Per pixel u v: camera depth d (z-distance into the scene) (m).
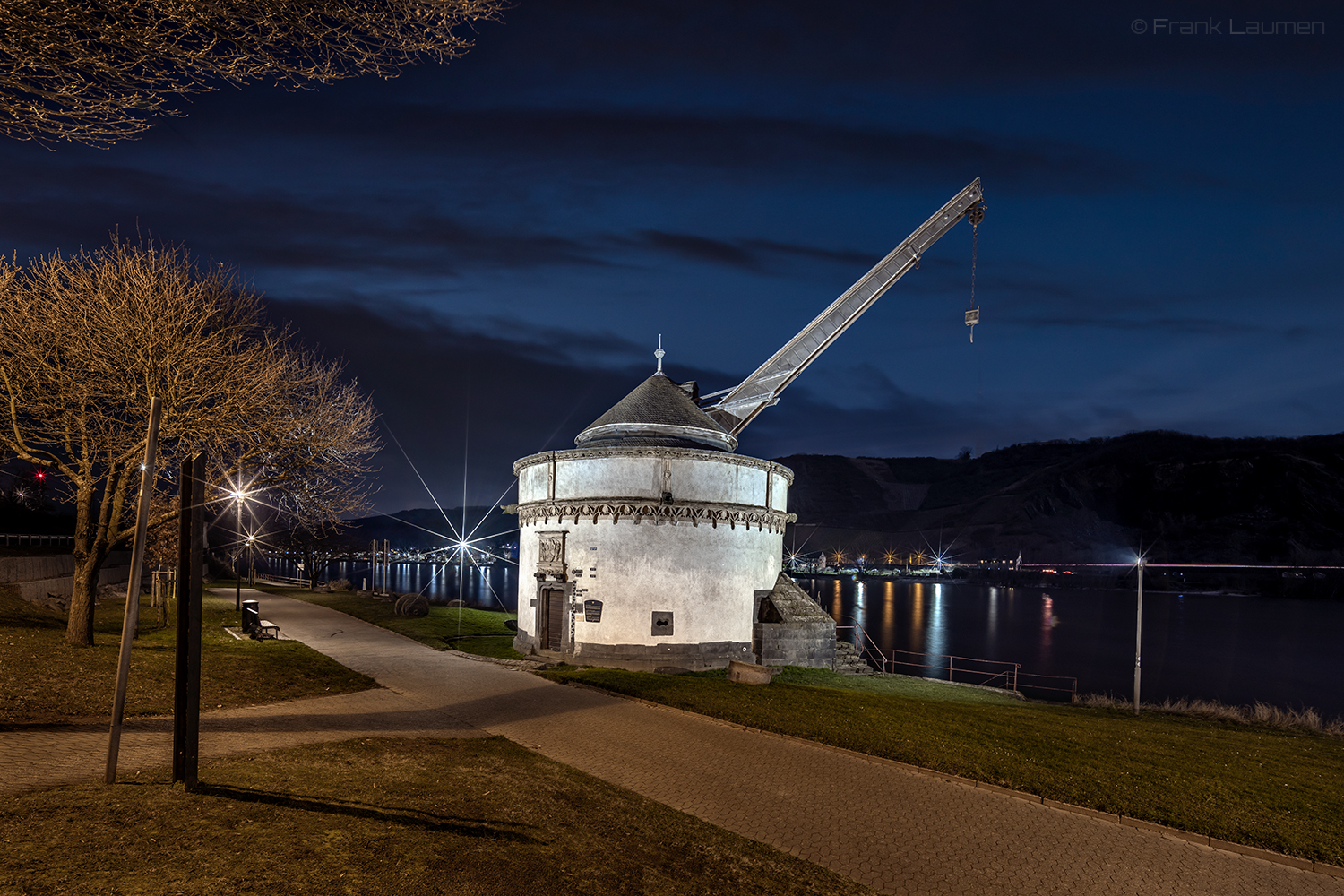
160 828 10.05
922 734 20.27
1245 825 14.72
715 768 17.12
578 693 24.44
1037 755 18.80
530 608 35.34
